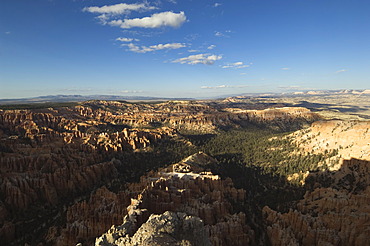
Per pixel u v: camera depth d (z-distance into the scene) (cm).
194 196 7888
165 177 9519
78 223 6284
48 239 6588
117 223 6325
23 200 8562
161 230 4128
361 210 6384
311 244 6147
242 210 8388
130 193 7475
